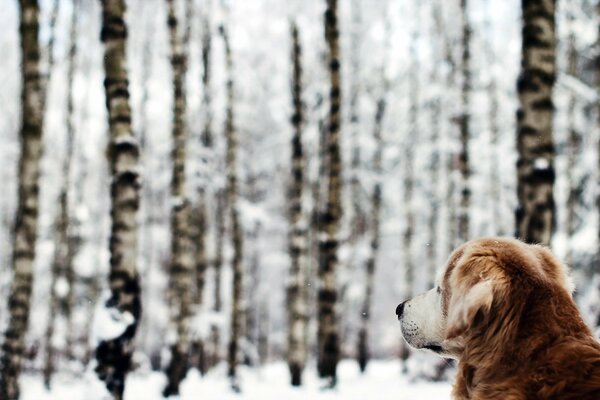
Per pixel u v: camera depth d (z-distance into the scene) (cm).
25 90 999
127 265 709
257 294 3198
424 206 2758
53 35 1912
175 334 1378
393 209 2898
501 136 2517
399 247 3209
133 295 706
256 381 1778
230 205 1722
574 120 2030
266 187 3028
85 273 2608
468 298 262
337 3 1398
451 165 2344
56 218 2309
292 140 1577
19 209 1012
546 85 712
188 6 1694
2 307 2516
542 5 718
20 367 996
